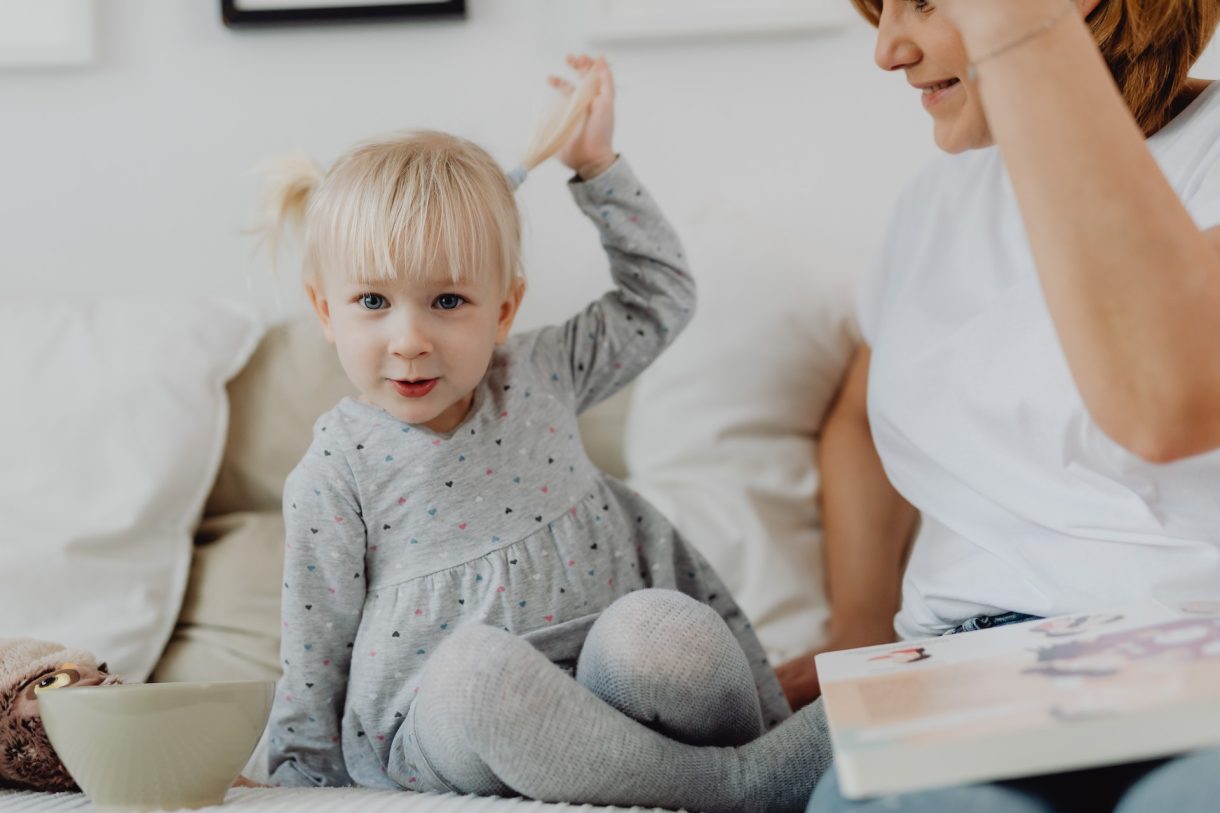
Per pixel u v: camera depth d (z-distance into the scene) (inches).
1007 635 29.2
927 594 37.4
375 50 62.6
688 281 43.7
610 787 30.9
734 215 60.2
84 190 63.4
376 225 35.6
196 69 62.9
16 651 34.5
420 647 38.4
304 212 41.8
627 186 42.8
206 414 53.7
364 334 36.5
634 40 62.2
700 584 43.3
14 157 63.3
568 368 42.6
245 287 62.9
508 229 38.5
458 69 62.4
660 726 33.6
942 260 39.4
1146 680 22.4
